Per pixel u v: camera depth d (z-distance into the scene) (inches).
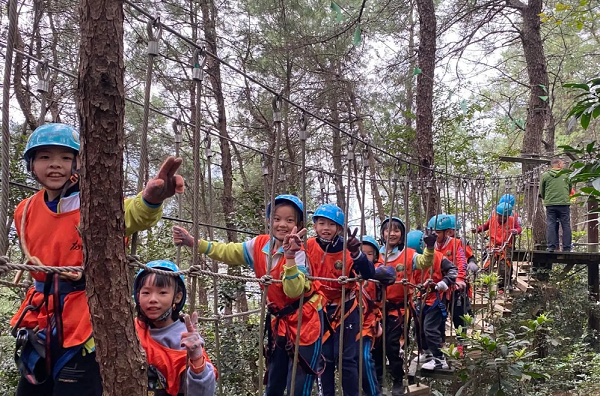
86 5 58.9
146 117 73.5
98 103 58.9
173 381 91.2
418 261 175.6
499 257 315.9
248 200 338.0
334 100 496.1
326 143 539.2
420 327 179.3
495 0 438.9
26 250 80.0
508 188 313.3
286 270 109.5
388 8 462.3
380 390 165.0
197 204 83.8
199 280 253.8
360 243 131.7
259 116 484.7
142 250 287.1
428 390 177.2
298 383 122.3
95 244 59.8
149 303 93.4
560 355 319.0
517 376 170.6
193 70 83.3
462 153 470.3
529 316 332.5
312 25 450.6
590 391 280.8
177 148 124.9
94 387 77.5
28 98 260.7
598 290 398.3
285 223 125.4
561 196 360.2
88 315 78.0
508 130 529.0
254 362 236.5
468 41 432.5
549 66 674.8
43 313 80.0
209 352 221.6
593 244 394.6
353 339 141.3
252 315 311.4
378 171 545.0
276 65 456.8
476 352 188.2
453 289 205.2
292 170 430.3
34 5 287.9
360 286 133.9
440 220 225.8
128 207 73.4
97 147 59.3
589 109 130.8
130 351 61.9
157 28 74.1
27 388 81.7
